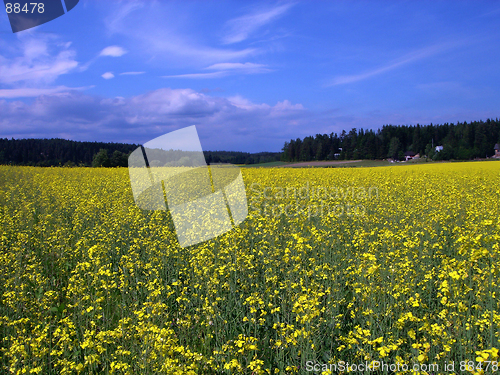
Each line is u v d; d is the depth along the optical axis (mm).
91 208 10680
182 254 6910
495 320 3750
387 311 4219
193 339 4230
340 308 5105
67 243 7742
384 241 6766
